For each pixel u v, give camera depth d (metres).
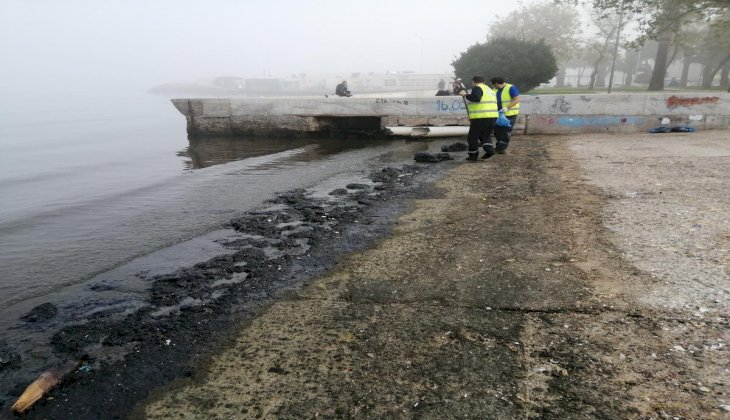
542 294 3.49
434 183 7.82
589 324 3.03
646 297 3.30
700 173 7.16
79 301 3.95
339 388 2.56
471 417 2.28
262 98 15.88
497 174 8.21
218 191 8.08
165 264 4.72
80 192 8.70
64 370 2.84
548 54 21.84
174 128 24.45
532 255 4.26
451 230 5.18
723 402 2.25
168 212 6.81
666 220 4.91
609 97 12.92
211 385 2.66
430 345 2.92
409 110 14.68
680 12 20.27
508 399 2.39
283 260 4.55
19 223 6.56
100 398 2.61
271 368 2.78
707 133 12.15
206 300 3.79
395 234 5.18
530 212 5.65
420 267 4.17
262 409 2.43
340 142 14.88
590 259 4.04
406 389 2.52
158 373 2.82
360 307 3.49
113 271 4.60
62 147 16.55
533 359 2.71
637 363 2.61
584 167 8.23
